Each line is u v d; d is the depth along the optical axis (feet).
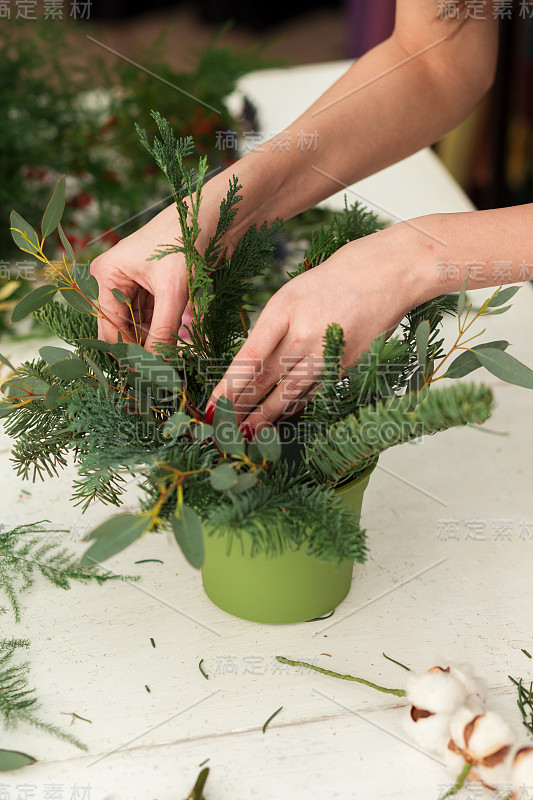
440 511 3.44
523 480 3.55
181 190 2.85
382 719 2.86
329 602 3.10
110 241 4.58
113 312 3.15
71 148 4.84
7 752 2.75
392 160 3.67
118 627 3.10
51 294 2.95
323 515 2.68
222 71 5.13
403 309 2.94
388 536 3.36
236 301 3.19
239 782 2.74
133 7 15.40
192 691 2.93
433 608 3.12
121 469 2.79
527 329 4.13
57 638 3.07
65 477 3.61
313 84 6.36
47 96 5.00
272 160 3.34
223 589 3.08
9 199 4.52
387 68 3.59
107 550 2.52
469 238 2.93
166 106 4.86
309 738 2.82
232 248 3.31
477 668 2.96
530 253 2.94
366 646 3.03
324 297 2.88
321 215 4.53
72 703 2.90
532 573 3.22
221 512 2.63
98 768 2.77
